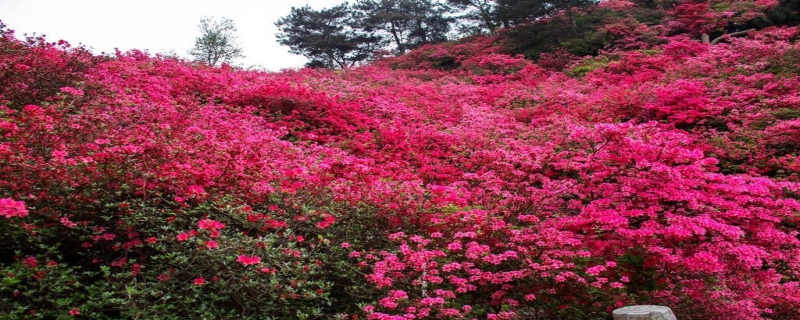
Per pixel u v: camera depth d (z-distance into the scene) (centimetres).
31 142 497
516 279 536
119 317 422
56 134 518
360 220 575
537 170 800
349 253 515
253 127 947
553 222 599
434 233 531
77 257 474
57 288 393
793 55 1518
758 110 1199
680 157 591
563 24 2911
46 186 456
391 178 768
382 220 583
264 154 639
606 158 645
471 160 967
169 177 500
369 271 519
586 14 3094
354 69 2691
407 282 509
